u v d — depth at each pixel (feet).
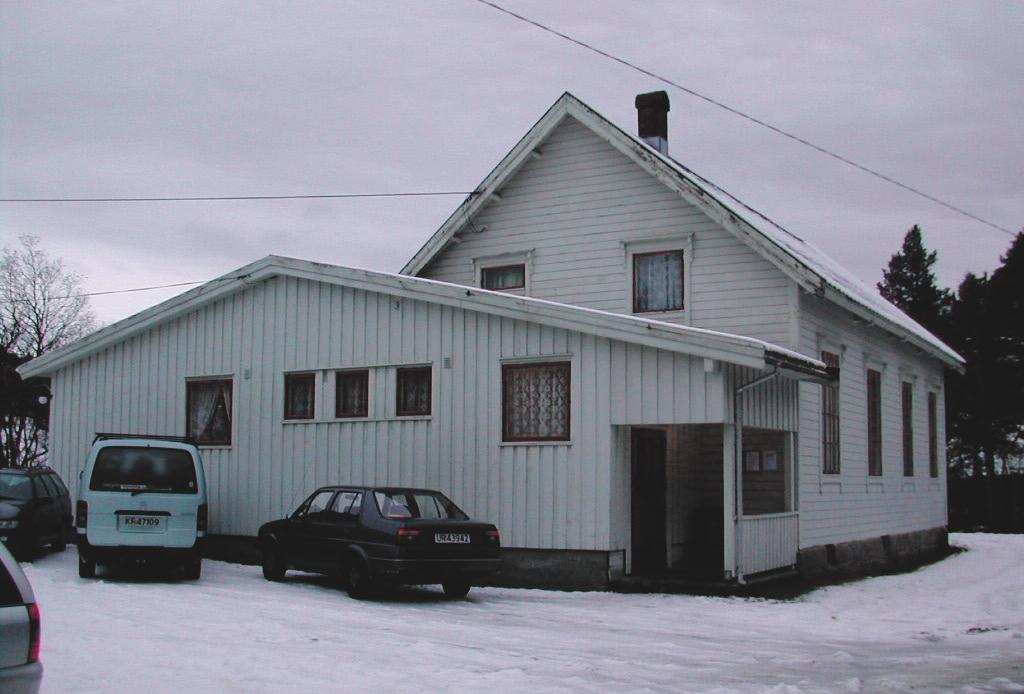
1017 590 60.59
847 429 70.03
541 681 28.99
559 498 55.06
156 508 52.54
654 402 52.70
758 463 62.39
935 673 31.83
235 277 67.82
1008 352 165.17
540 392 56.59
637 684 29.09
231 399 68.74
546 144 71.61
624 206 67.97
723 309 63.10
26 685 18.98
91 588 48.19
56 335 155.94
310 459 64.59
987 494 148.05
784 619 44.73
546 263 70.85
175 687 26.76
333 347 64.34
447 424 59.26
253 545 66.33
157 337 72.38
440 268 75.92
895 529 79.56
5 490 63.82
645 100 77.25
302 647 33.40
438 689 27.55
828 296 60.39
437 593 51.70
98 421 74.43
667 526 61.77
